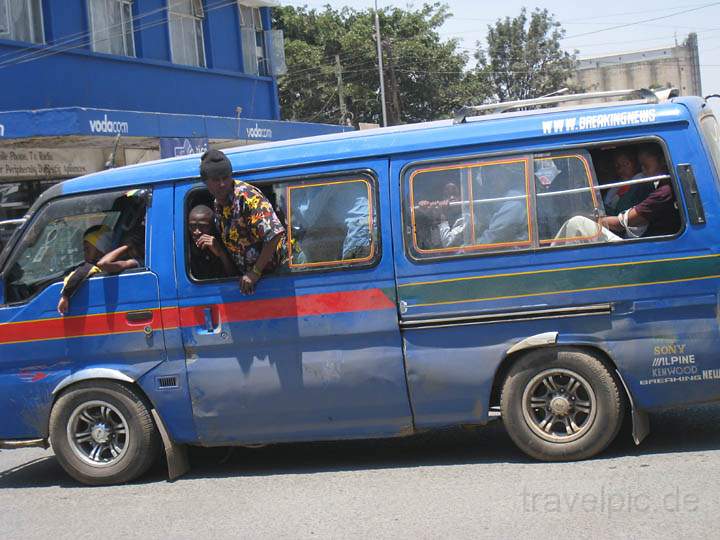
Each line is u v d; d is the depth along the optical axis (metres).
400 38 38.94
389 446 6.39
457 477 5.35
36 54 15.33
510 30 44.62
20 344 5.93
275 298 5.57
